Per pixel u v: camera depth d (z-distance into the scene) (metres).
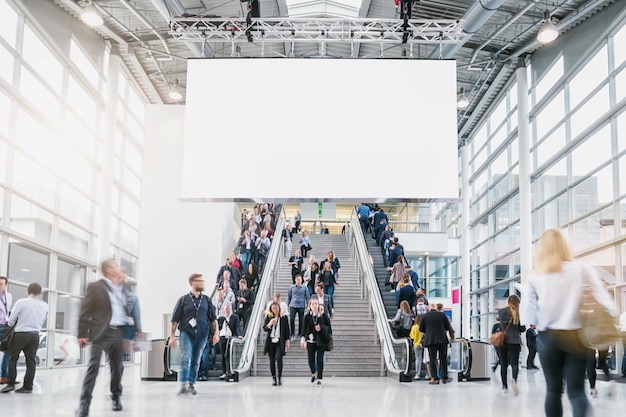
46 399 7.58
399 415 6.46
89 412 6.34
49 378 11.42
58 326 15.65
